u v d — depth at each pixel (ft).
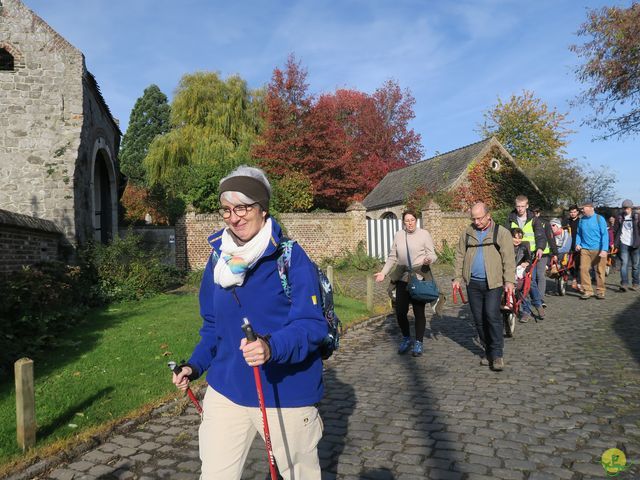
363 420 14.28
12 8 40.78
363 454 12.08
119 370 18.74
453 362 20.24
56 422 13.82
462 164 87.61
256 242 7.11
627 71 64.54
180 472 11.40
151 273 41.39
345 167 99.30
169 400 15.62
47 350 22.06
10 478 10.88
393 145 156.66
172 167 90.99
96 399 15.61
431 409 14.94
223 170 66.39
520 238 26.09
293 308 7.18
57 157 40.81
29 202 40.37
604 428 13.12
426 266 21.39
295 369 7.25
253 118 97.96
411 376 18.49
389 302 35.47
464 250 19.61
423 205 74.28
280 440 7.15
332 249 67.21
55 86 41.16
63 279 31.81
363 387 17.39
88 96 44.50
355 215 67.31
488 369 19.01
